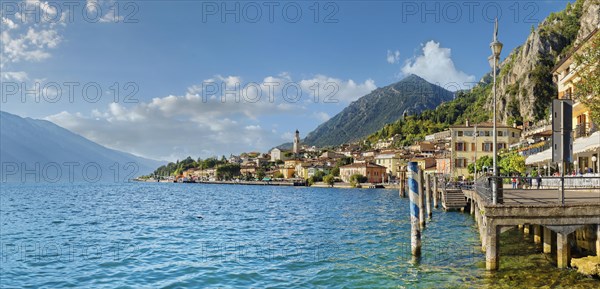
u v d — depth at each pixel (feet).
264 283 61.98
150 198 341.41
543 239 71.10
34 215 188.96
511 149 285.43
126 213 197.98
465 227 124.16
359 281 61.21
